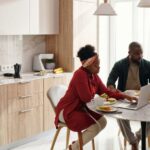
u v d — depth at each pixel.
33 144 4.55
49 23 5.14
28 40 5.25
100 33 5.89
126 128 3.81
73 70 5.27
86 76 3.41
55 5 5.21
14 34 4.59
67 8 5.21
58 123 3.63
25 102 4.46
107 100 3.45
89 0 5.48
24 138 4.54
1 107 4.15
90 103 3.37
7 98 4.21
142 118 2.80
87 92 3.34
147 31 5.76
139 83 4.18
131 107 3.19
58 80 4.93
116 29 6.13
